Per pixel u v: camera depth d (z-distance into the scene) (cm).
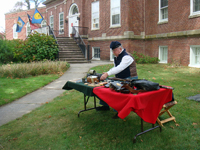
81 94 572
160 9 1237
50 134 338
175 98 493
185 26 1055
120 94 278
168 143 297
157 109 304
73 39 1620
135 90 278
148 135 321
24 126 370
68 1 1916
